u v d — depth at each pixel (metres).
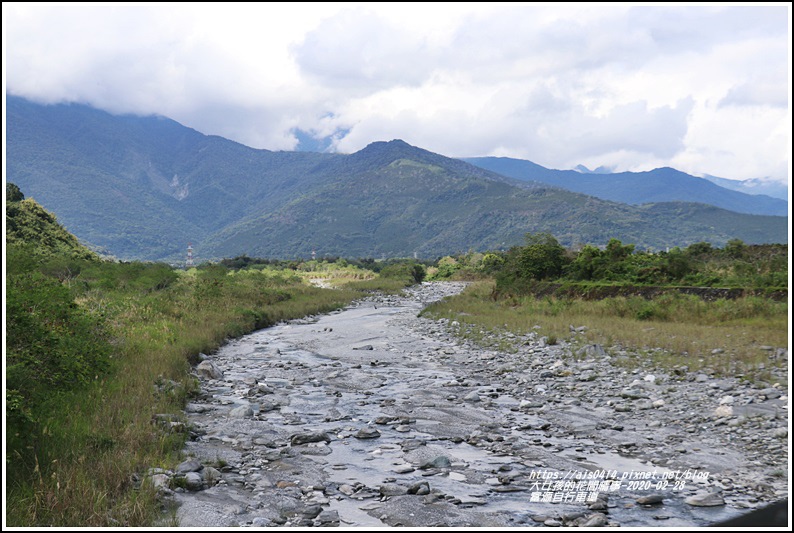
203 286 30.08
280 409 11.16
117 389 10.71
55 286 11.80
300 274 85.06
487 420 10.17
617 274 30.31
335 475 7.46
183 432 9.00
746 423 9.07
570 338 17.91
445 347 18.83
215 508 6.20
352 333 22.95
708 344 15.26
